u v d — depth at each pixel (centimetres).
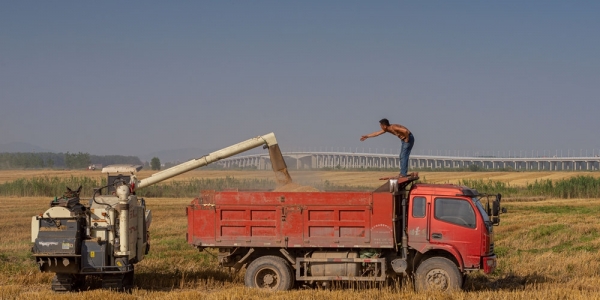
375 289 1508
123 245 1516
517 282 1722
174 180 6856
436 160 18912
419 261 1600
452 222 1541
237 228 1583
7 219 3494
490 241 1560
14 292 1504
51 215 1488
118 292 1477
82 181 6397
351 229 1555
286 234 1565
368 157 18375
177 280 1698
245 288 1517
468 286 1650
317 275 1574
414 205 1562
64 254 1473
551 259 2089
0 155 18762
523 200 5897
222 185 6288
